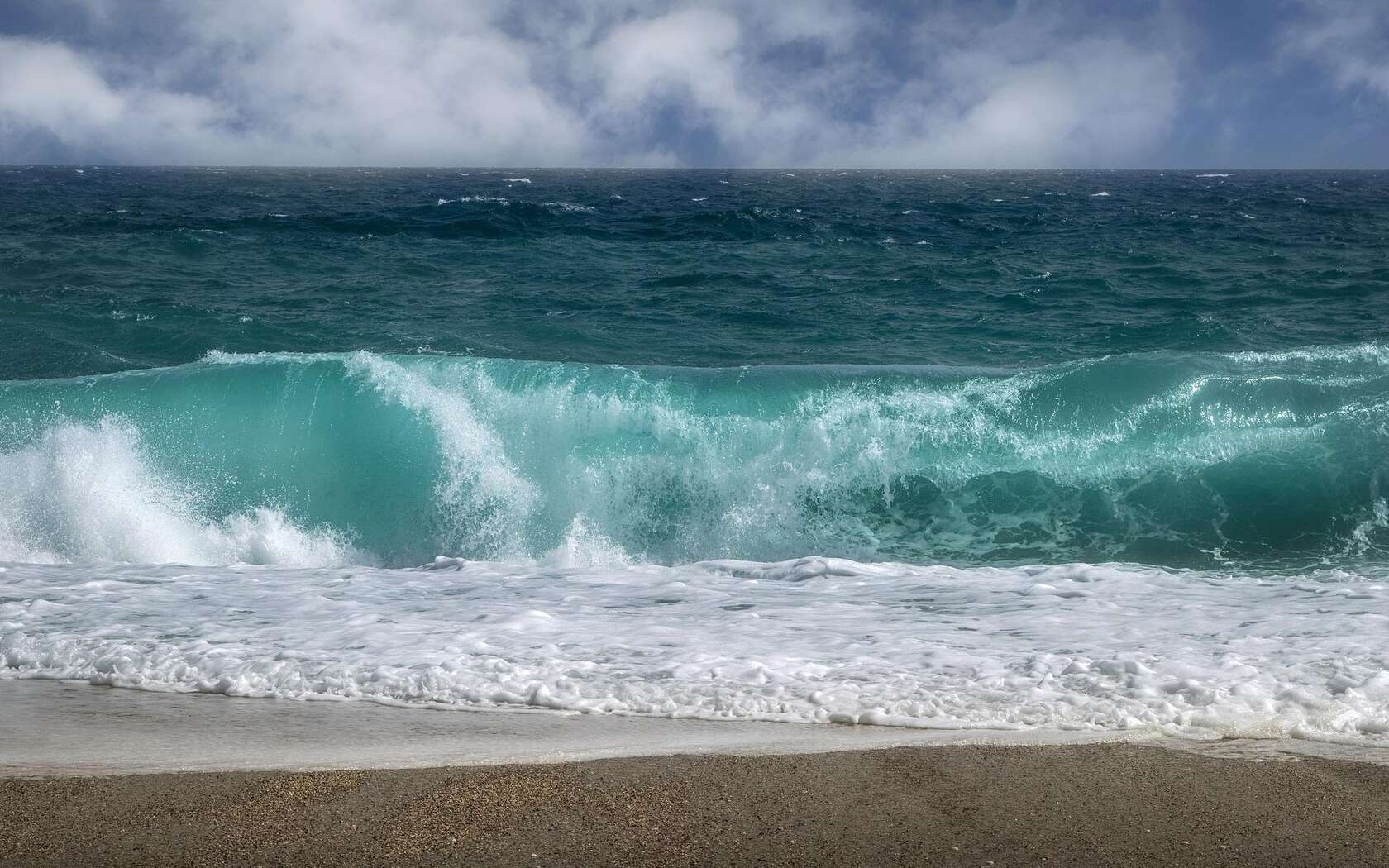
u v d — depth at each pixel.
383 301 17.44
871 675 4.15
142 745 3.48
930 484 8.62
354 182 87.31
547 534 8.61
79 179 94.81
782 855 2.53
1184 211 44.19
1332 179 135.88
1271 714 3.51
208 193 59.59
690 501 8.66
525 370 9.41
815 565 6.66
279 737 3.57
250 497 8.79
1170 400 8.95
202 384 9.24
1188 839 2.59
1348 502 8.20
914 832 2.65
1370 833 2.61
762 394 9.12
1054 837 2.61
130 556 8.39
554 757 3.23
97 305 15.80
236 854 2.55
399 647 4.73
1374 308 16.88
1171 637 4.65
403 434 8.95
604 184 85.31
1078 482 8.59
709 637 4.89
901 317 16.66
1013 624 5.06
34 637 4.98
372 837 2.65
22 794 2.96
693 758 3.20
